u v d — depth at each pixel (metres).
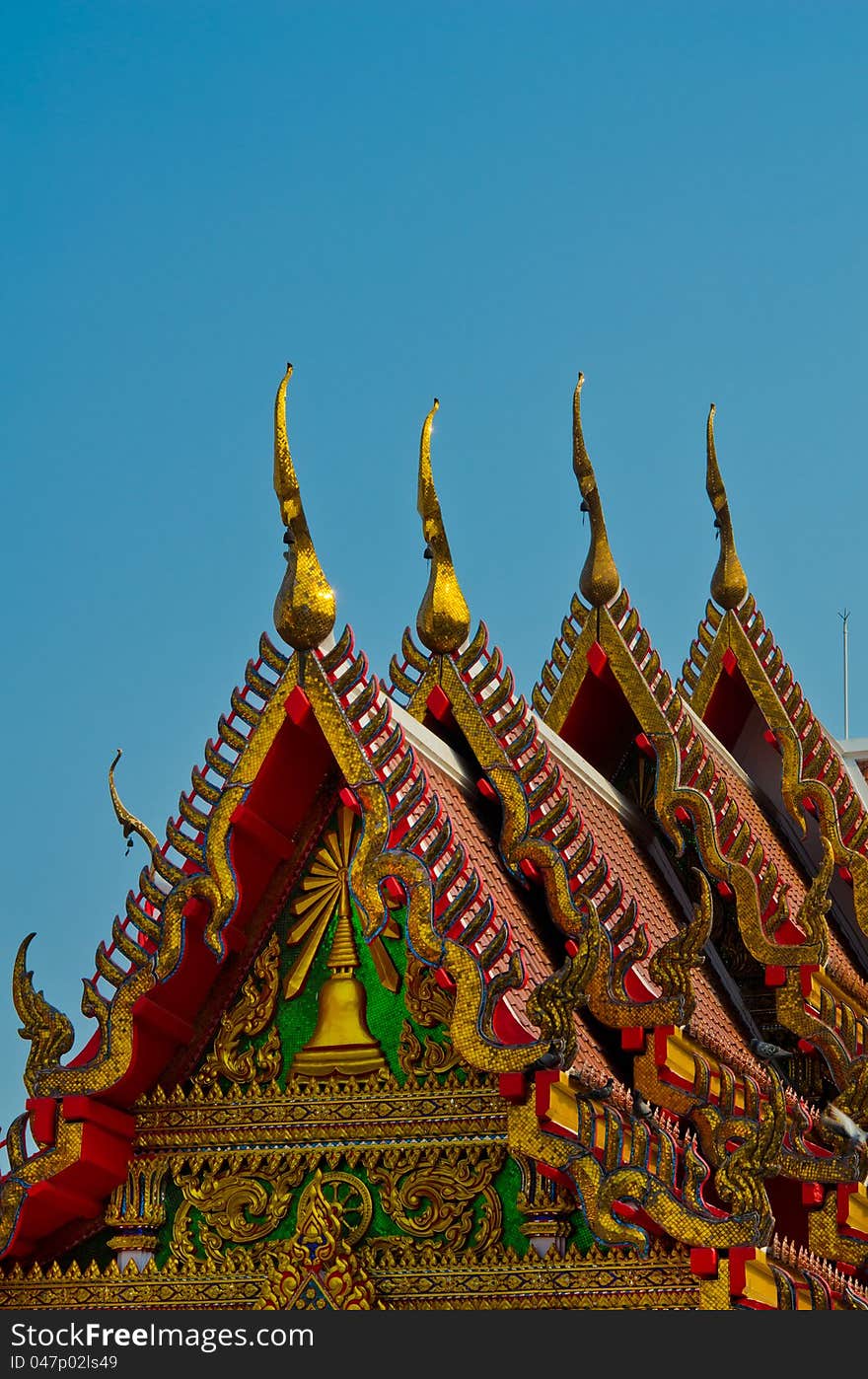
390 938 21.16
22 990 21.16
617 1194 19.28
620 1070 21.88
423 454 23.42
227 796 20.88
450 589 23.06
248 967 21.50
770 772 30.47
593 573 26.72
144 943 21.00
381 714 20.58
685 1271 19.56
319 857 21.55
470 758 23.14
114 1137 21.20
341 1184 20.77
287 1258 20.52
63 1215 21.34
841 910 29.38
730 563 30.23
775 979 24.84
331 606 20.89
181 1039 21.36
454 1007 19.84
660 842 27.16
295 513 20.98
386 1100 20.78
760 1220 19.02
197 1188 21.14
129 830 21.20
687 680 30.28
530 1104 19.67
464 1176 20.41
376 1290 20.31
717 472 30.52
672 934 25.42
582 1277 19.83
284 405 21.19
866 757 32.88
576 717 26.95
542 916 22.52
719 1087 22.14
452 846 20.19
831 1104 22.77
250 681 21.03
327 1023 21.09
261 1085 21.19
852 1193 22.12
